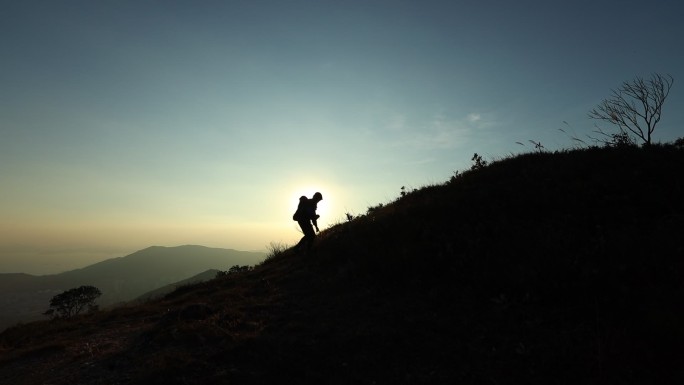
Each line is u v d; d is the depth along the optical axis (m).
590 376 4.46
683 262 5.90
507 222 8.67
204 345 6.16
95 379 5.68
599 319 5.30
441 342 5.56
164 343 6.48
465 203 10.38
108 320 9.83
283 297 8.45
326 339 6.00
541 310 5.89
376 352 5.51
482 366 4.94
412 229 9.67
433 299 6.86
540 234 7.66
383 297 7.42
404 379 4.88
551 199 9.23
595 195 9.00
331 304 7.54
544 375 4.61
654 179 9.22
